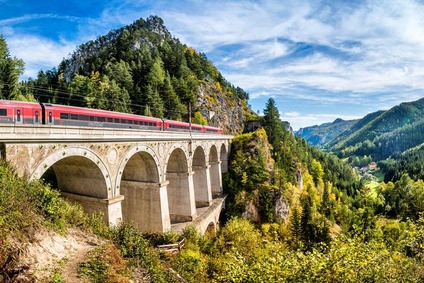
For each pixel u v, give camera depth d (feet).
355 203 337.52
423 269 41.83
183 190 127.34
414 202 306.14
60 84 331.77
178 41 497.46
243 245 107.55
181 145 120.26
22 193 43.57
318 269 39.96
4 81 163.94
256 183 199.93
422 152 650.84
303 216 147.13
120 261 42.91
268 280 44.37
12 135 48.91
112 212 75.00
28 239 36.70
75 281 34.22
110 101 213.87
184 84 277.23
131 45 347.15
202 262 80.94
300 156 335.47
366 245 45.19
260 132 245.45
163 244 89.35
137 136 85.25
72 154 63.16
